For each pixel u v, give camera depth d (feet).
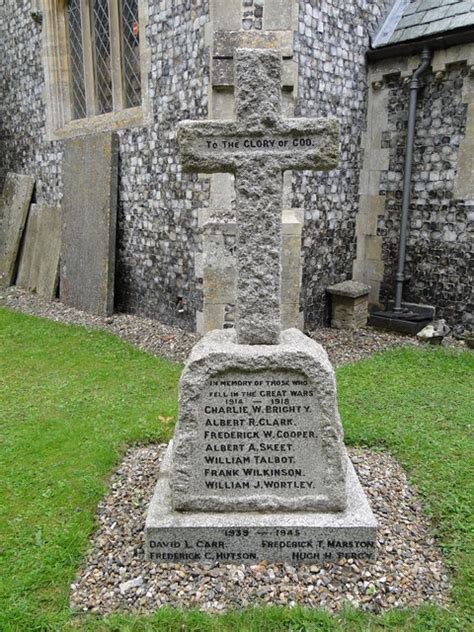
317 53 20.81
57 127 30.19
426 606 7.64
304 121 8.36
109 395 15.78
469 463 11.48
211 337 9.34
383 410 14.35
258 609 7.55
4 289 32.01
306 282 22.26
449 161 21.75
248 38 16.38
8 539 9.16
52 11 28.84
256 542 8.48
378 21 23.45
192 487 8.75
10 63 33.53
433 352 19.58
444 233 22.31
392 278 24.25
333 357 19.40
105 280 24.85
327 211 22.75
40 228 30.83
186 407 8.46
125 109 24.52
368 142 23.95
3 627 7.35
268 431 8.61
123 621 7.43
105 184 24.73
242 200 8.55
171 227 22.48
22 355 19.76
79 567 8.56
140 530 9.34
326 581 8.15
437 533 9.18
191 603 7.76
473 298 21.77
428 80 21.85
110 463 11.73
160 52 21.38
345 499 8.70
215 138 8.44
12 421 14.02
